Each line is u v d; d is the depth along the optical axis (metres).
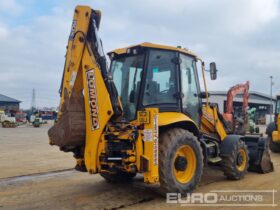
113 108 5.64
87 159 5.84
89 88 5.81
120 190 6.57
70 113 5.77
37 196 6.18
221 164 7.43
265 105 48.12
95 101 5.74
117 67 6.54
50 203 5.73
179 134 5.90
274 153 12.49
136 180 7.41
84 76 5.88
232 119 8.71
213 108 7.66
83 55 5.90
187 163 6.11
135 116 5.95
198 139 6.65
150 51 6.07
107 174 7.00
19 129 30.14
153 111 5.44
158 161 5.67
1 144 15.48
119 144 5.73
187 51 6.61
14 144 15.48
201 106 7.02
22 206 5.56
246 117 9.91
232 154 7.29
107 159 5.67
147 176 5.43
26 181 7.48
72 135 5.73
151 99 6.05
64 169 8.98
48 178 7.81
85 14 5.86
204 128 7.45
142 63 6.05
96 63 5.75
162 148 5.71
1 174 8.28
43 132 25.22
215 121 7.62
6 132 25.12
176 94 6.36
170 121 5.86
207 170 8.53
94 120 5.74
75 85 5.95
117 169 5.66
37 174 8.31
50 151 12.77
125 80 6.30
